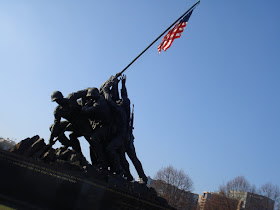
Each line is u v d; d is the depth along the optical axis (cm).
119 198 1956
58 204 1650
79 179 1770
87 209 1762
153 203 2225
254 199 8075
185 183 8331
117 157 2381
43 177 1645
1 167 1567
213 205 8469
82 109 2283
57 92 2186
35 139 1994
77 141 2434
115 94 2664
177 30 2759
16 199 1530
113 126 2427
